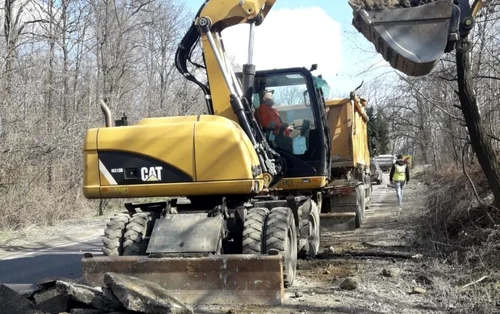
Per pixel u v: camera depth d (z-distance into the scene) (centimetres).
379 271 806
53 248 1277
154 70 3422
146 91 3331
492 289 652
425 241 984
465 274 728
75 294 523
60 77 2280
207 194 688
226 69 788
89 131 707
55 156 1942
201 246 642
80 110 2345
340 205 1330
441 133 2156
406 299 649
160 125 691
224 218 689
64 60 2386
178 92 3444
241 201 733
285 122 947
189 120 709
